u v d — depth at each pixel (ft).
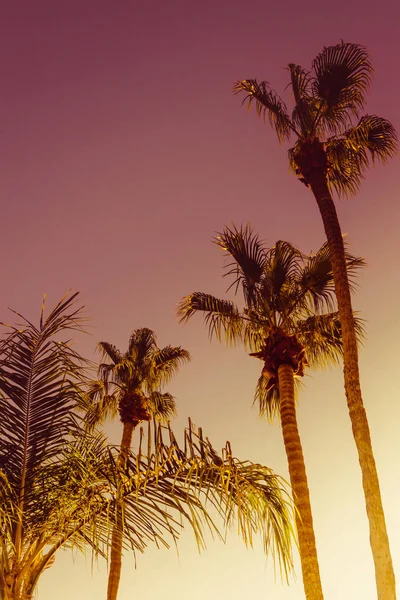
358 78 64.13
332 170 67.97
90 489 21.97
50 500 21.71
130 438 82.89
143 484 21.36
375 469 48.70
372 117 65.26
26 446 22.07
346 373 53.83
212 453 21.24
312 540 50.93
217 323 67.31
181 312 67.46
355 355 54.65
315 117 66.54
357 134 64.59
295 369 63.10
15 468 21.75
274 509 20.80
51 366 23.03
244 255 65.57
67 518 21.72
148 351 90.12
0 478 21.03
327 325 65.57
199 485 20.11
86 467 21.56
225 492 20.16
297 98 67.10
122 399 85.05
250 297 65.46
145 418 84.53
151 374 85.66
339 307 57.47
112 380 87.35
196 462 21.07
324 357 67.15
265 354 63.87
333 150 67.15
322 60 65.05
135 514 21.11
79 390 22.98
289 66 68.18
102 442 22.50
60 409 22.57
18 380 22.68
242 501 20.61
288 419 58.70
